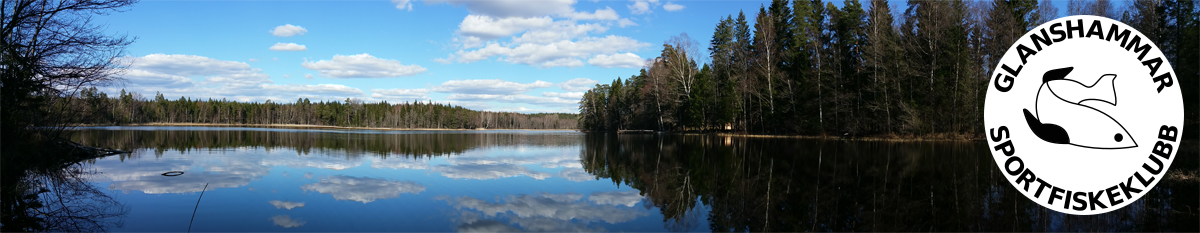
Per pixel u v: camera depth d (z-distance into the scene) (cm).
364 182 1133
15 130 1508
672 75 4631
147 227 688
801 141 2862
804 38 3625
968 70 2619
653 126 6094
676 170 1426
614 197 960
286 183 1107
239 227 689
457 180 1183
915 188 1035
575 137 4341
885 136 2858
